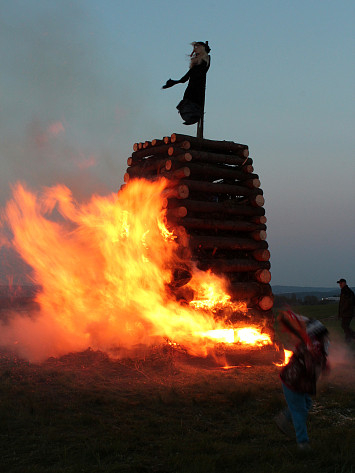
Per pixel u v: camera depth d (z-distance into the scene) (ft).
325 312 73.46
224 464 14.23
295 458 14.92
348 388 24.68
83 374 26.03
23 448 15.39
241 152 44.55
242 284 41.47
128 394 22.43
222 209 41.65
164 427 17.81
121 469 13.69
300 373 15.71
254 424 18.54
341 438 16.56
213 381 25.53
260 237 43.04
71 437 16.46
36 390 22.35
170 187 40.73
